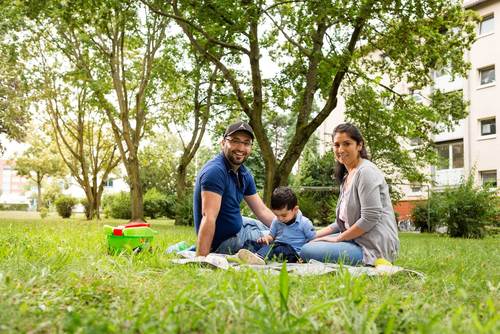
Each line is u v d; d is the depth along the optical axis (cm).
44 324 182
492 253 654
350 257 446
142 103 2091
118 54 1941
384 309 201
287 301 213
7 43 1783
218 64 1384
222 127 2203
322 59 1236
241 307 195
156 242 671
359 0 1152
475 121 2403
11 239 539
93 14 1151
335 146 480
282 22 1327
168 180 4366
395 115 1438
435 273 390
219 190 487
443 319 202
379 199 446
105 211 3609
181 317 189
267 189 1359
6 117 2233
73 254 432
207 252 480
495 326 167
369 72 1525
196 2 1227
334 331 181
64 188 6750
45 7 1202
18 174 5012
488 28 2380
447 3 1286
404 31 1246
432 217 1842
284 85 1694
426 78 1402
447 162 2308
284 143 3978
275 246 501
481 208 1464
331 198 1753
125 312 205
